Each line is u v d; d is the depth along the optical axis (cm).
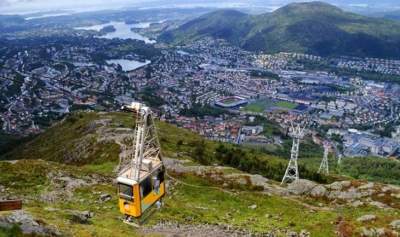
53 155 14775
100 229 4484
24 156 17912
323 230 5575
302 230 5638
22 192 6762
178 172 9038
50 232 3769
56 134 18812
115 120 17038
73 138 16400
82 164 12056
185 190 7600
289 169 11844
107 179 7775
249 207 6900
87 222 4897
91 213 5506
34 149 18338
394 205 7225
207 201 7162
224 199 7269
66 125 19450
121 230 4725
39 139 19775
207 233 5191
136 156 4012
